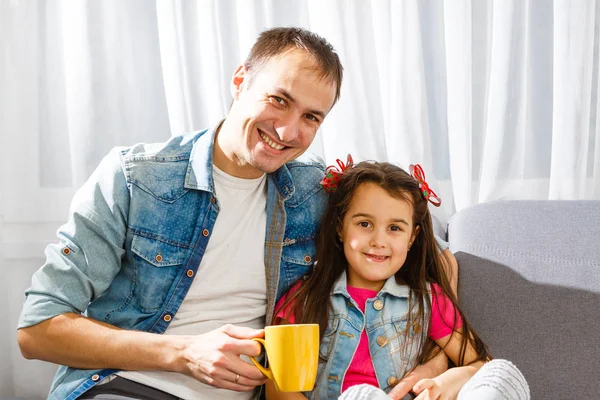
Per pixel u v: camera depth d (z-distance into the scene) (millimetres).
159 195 1333
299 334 1062
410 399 1364
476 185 1848
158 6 1788
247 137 1278
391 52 1826
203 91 1814
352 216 1461
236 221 1374
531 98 1860
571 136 1796
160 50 1804
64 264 1267
